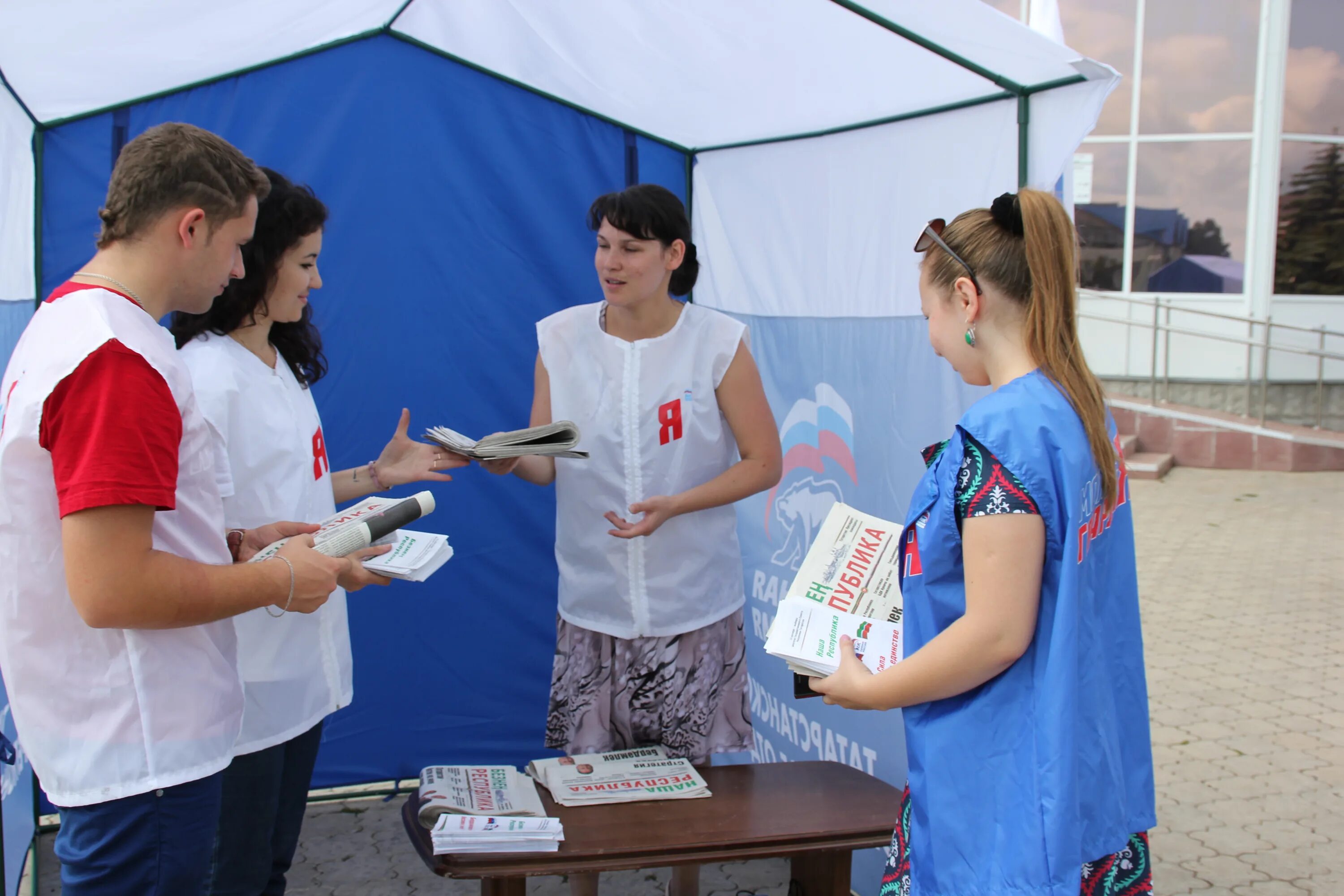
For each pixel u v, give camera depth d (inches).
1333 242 455.2
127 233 59.3
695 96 114.5
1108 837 58.3
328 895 117.7
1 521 57.7
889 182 101.3
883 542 78.5
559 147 135.9
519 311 137.9
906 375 100.3
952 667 56.0
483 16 112.4
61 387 55.0
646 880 122.5
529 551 142.7
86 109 117.9
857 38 83.4
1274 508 364.5
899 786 104.3
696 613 100.3
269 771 82.0
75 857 62.3
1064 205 84.8
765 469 99.5
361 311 132.9
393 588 138.8
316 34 117.4
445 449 97.7
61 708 59.9
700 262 144.9
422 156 131.8
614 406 99.0
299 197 80.7
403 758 141.9
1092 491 57.4
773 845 88.9
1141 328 463.5
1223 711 187.0
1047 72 77.5
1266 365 435.2
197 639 63.6
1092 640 58.4
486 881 87.0
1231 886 125.0
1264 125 446.0
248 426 80.4
